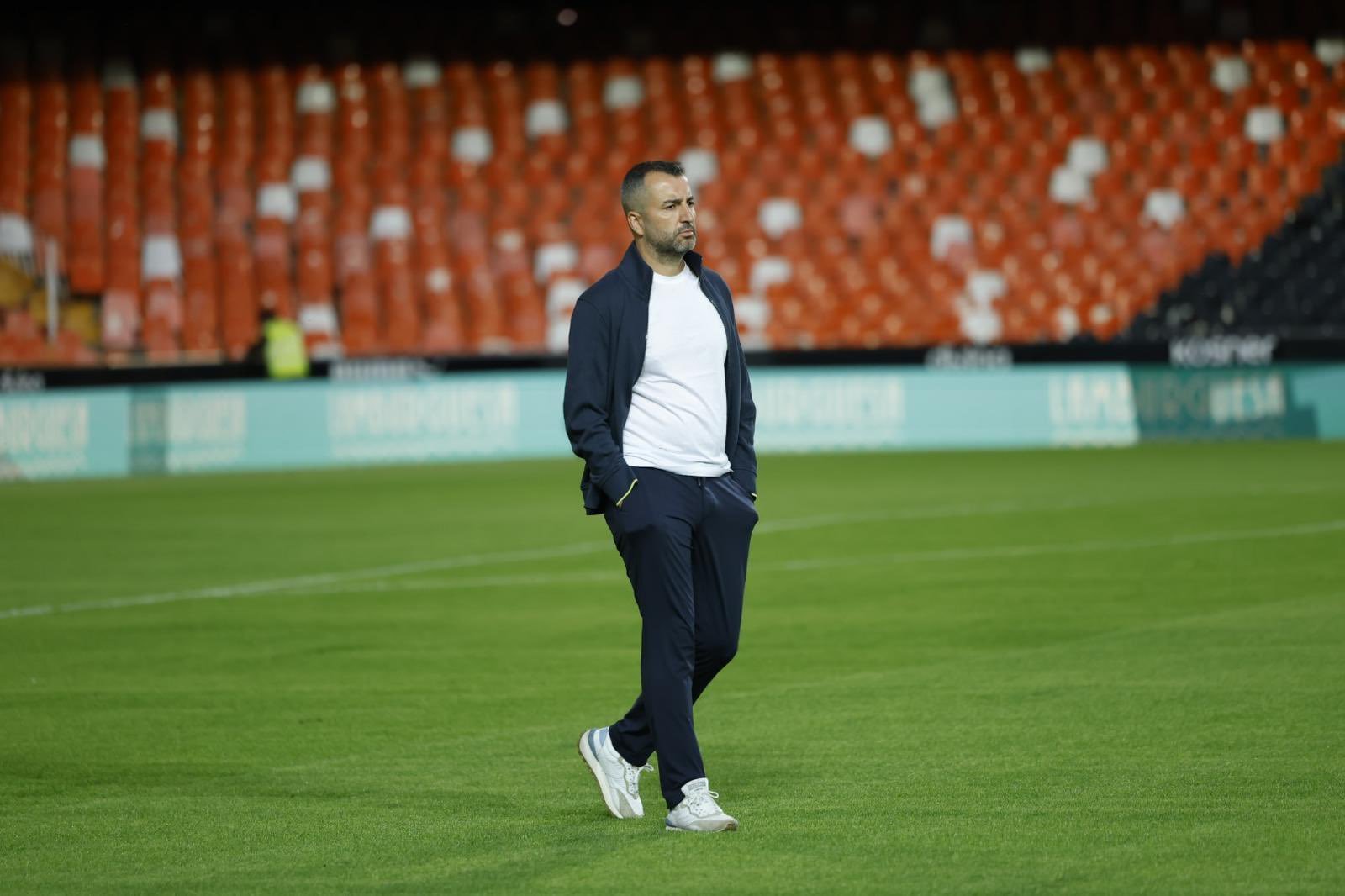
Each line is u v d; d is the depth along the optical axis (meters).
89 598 33.19
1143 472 55.34
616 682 24.58
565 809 17.53
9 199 74.31
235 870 15.43
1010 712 21.64
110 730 21.80
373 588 34.16
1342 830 15.98
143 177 76.25
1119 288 74.69
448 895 14.54
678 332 16.28
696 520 16.31
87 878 15.26
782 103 81.12
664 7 85.12
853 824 16.58
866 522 43.34
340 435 65.56
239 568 37.34
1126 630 27.41
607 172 78.88
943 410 67.62
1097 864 15.03
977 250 75.94
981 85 81.38
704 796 16.34
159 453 63.66
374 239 75.69
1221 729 20.36
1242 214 76.50
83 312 72.75
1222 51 81.69
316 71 81.12
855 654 26.06
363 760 19.89
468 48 84.31
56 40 79.88
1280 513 42.94
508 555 38.91
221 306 73.25
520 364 66.81
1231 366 66.75
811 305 74.44
